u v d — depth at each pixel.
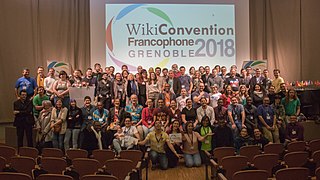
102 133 8.13
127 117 8.15
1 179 4.25
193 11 12.02
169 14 11.97
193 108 8.98
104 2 11.93
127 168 5.40
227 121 8.82
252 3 12.53
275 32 12.49
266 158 5.57
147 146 8.25
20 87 9.52
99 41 11.92
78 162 5.37
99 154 6.32
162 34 11.94
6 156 6.43
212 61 12.02
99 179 4.33
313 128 9.66
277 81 10.49
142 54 11.89
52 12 12.02
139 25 11.91
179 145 7.98
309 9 12.45
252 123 8.82
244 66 11.65
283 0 12.48
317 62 12.43
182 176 7.27
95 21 11.91
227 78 10.49
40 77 10.28
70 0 12.16
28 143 8.72
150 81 10.05
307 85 11.63
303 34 12.43
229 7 12.10
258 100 9.64
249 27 12.50
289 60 12.47
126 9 11.91
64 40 12.06
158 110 8.77
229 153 6.54
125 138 7.93
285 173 4.41
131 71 11.87
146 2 11.95
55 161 5.42
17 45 11.66
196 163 7.96
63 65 11.28
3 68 11.49
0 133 11.36
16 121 8.65
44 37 11.94
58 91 9.51
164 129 8.55
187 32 11.98
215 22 12.05
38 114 9.16
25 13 11.77
